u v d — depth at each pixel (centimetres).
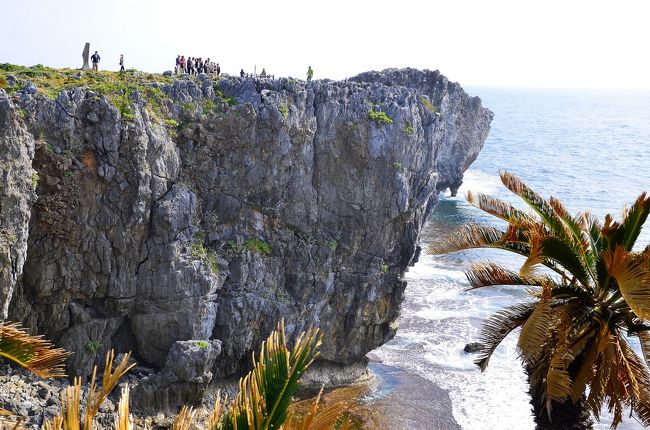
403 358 6994
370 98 6291
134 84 5678
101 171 5203
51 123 5053
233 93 5969
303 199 6109
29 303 5197
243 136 5819
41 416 4462
